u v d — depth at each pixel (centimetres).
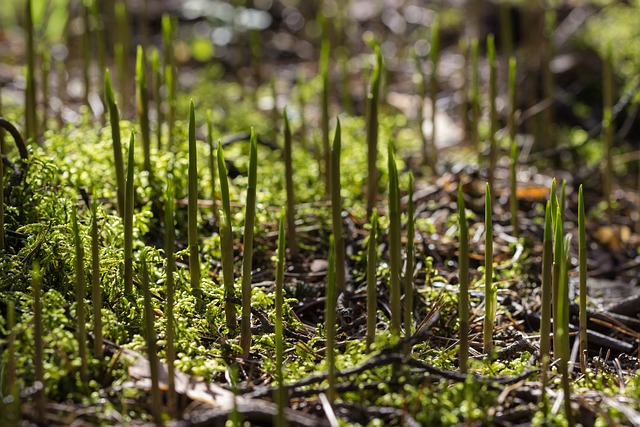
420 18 162
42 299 72
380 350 70
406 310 72
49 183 83
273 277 86
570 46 142
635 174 116
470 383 69
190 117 75
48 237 76
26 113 94
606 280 92
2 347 70
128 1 161
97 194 86
